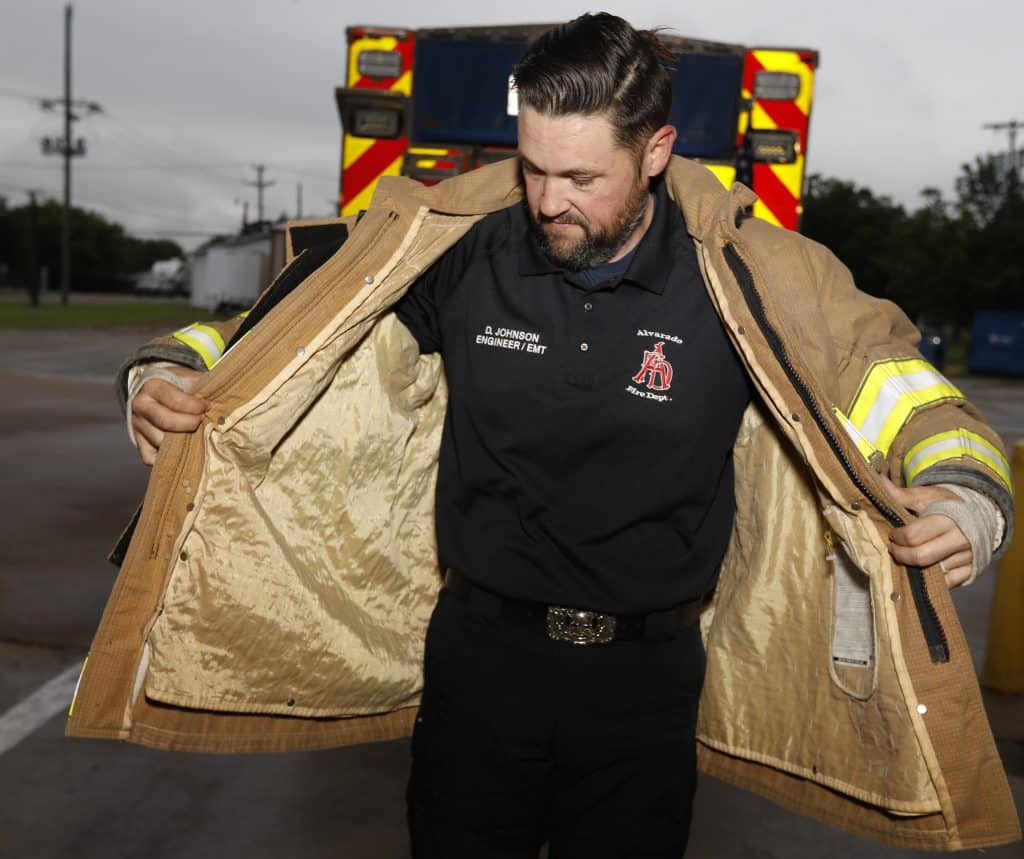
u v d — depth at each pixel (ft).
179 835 10.24
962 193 171.32
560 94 5.41
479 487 6.29
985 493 5.48
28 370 52.13
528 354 6.06
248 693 6.55
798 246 5.98
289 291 6.15
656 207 6.12
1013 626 14.24
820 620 6.37
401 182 6.35
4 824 10.25
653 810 6.27
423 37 18.99
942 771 5.74
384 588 7.12
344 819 10.68
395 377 6.81
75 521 21.66
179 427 5.94
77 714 6.25
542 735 6.19
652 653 6.19
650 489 6.02
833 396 5.84
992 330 90.33
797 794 6.61
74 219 291.99
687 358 5.96
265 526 6.44
